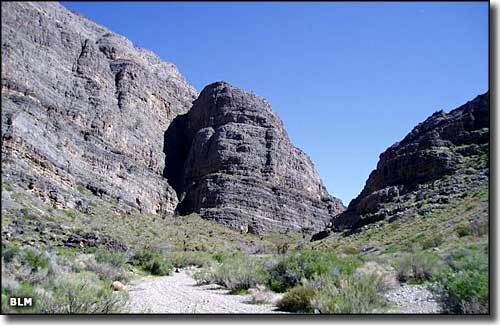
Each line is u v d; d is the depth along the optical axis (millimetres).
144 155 105438
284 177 114938
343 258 21250
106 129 91562
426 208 48594
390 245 38812
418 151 67000
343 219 75938
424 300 14469
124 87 111125
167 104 131000
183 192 107750
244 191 102312
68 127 79500
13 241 27422
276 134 121812
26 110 67188
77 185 68875
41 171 58719
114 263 27281
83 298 10688
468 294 11281
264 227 97375
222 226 91938
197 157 114875
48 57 89812
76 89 92750
